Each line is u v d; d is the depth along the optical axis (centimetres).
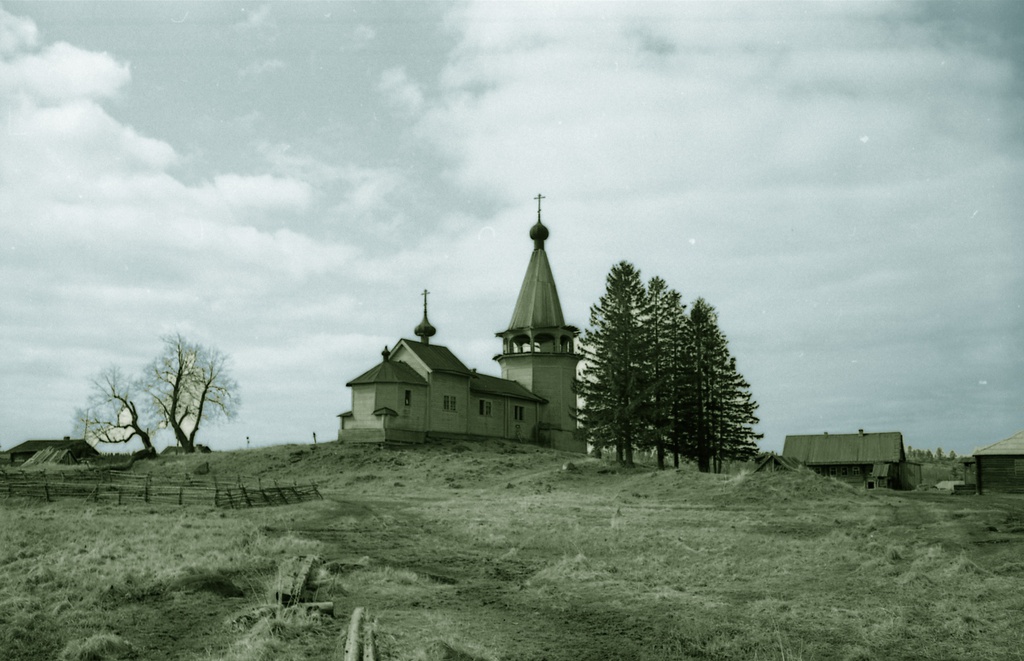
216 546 2458
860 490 5022
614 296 6638
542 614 1747
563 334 8694
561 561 2420
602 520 3634
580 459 6781
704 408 7281
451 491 5250
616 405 6506
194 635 1456
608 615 1753
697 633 1591
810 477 4969
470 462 6372
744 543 2959
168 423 8500
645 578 2266
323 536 2912
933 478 10888
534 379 8606
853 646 1539
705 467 7231
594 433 6494
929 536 3038
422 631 1499
